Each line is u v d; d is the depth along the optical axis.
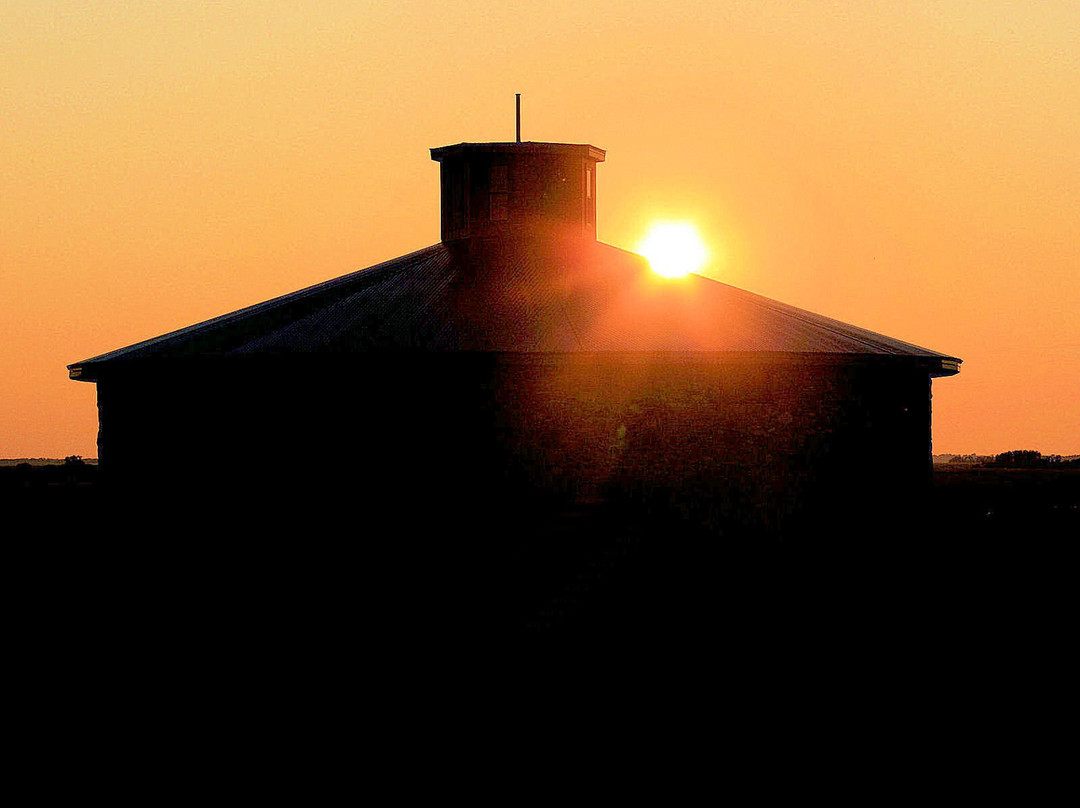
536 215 133.00
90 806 60.47
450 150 134.50
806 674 81.31
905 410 113.81
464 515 105.56
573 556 105.06
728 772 63.41
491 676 81.69
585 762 65.12
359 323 113.00
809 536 109.69
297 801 60.59
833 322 125.06
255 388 108.69
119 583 110.50
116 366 111.88
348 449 106.94
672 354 106.94
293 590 106.62
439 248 133.00
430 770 64.38
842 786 61.47
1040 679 80.81
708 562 106.62
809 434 110.38
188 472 109.88
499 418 106.06
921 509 113.62
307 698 78.06
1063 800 59.53
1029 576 120.81
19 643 95.00
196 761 66.50
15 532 165.00
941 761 65.00
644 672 81.94
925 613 100.00
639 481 106.50
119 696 79.44
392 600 104.06
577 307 115.50
